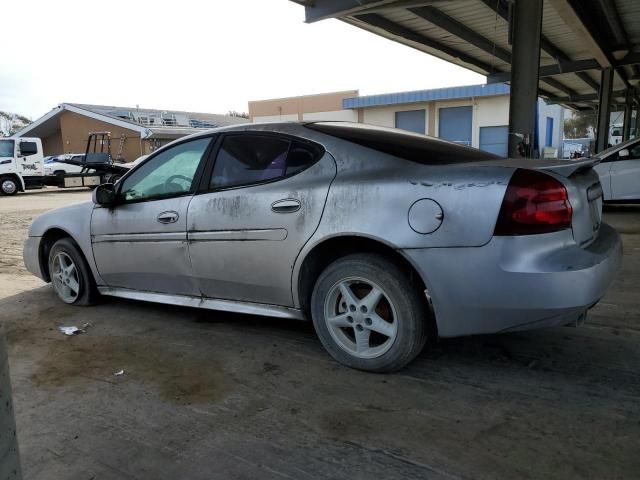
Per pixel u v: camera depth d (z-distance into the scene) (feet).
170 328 13.01
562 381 9.34
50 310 14.98
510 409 8.44
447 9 32.19
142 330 12.97
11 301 16.10
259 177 10.96
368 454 7.40
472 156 10.55
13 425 4.04
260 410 8.74
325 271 10.07
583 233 9.02
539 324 8.45
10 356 11.57
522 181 8.32
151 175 12.96
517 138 23.94
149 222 12.66
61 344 12.20
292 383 9.67
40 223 15.76
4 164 66.54
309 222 9.97
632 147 30.30
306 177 10.32
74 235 14.51
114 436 8.12
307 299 10.75
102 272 14.19
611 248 9.33
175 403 9.11
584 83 69.62
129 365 10.83
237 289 11.48
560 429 7.80
